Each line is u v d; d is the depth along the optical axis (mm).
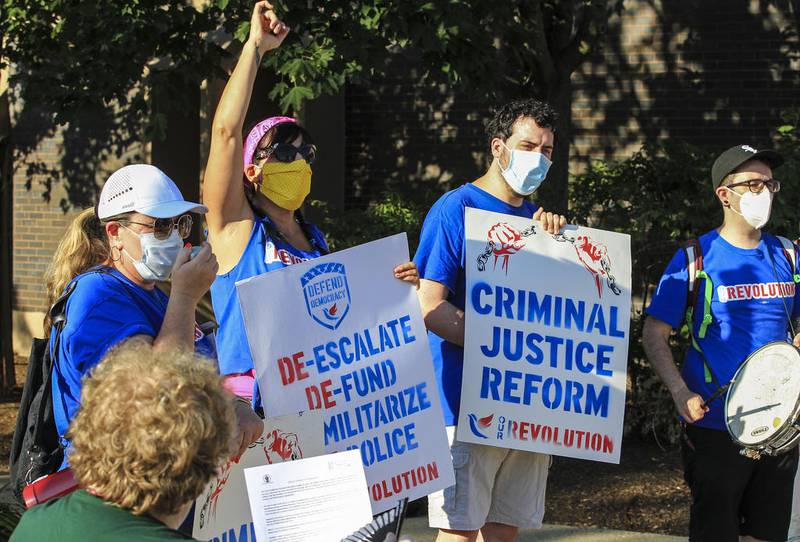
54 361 2828
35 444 2838
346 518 2693
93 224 3131
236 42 8633
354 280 3541
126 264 3012
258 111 9766
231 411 1989
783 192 6887
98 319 2799
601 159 9820
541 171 4047
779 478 4180
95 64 6988
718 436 4191
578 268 4102
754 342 4242
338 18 6426
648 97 9688
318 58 6219
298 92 6188
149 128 7168
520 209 4230
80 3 6699
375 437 3531
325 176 10281
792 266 4387
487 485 4039
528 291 4020
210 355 3316
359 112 10648
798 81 9266
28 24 7820
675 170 7672
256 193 3711
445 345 4070
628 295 4168
